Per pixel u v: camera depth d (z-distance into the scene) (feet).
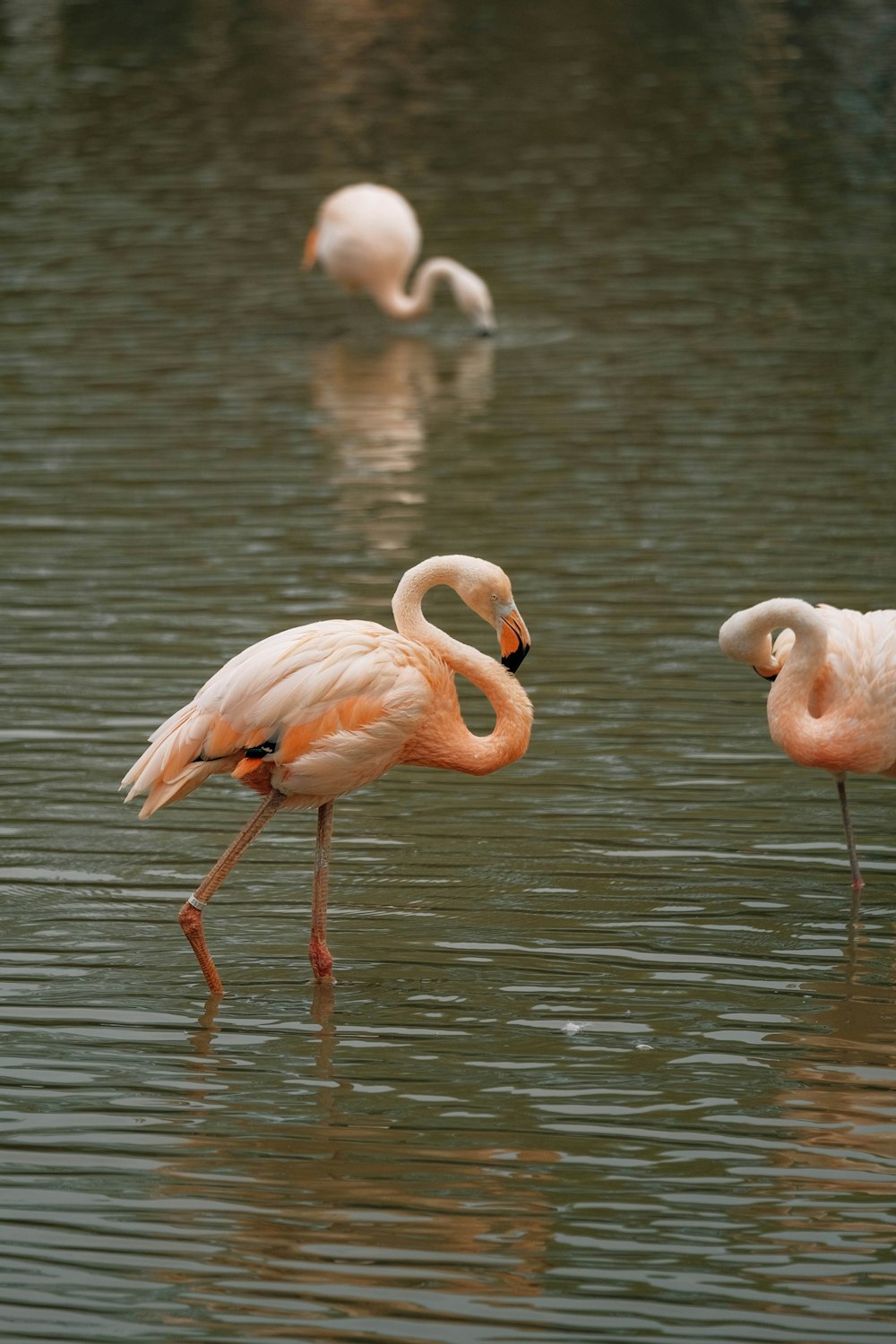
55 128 123.54
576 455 60.23
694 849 32.96
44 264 90.07
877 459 58.54
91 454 61.11
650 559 49.21
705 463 58.70
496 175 109.40
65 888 31.48
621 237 94.43
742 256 89.66
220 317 82.69
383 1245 20.97
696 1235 21.16
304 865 32.73
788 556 49.03
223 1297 20.01
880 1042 26.04
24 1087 24.76
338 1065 25.50
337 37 161.79
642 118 124.77
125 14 175.22
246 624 44.19
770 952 29.04
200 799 35.96
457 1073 25.22
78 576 48.42
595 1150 23.09
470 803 35.27
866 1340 19.22
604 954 28.99
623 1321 19.57
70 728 38.22
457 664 29.35
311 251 86.69
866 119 121.90
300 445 62.39
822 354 72.28
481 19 171.53
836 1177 22.41
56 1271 20.47
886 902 30.89
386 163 112.78
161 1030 26.55
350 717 27.35
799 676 30.35
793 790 35.65
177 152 116.26
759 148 114.52
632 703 39.81
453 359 76.18
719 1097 24.45
